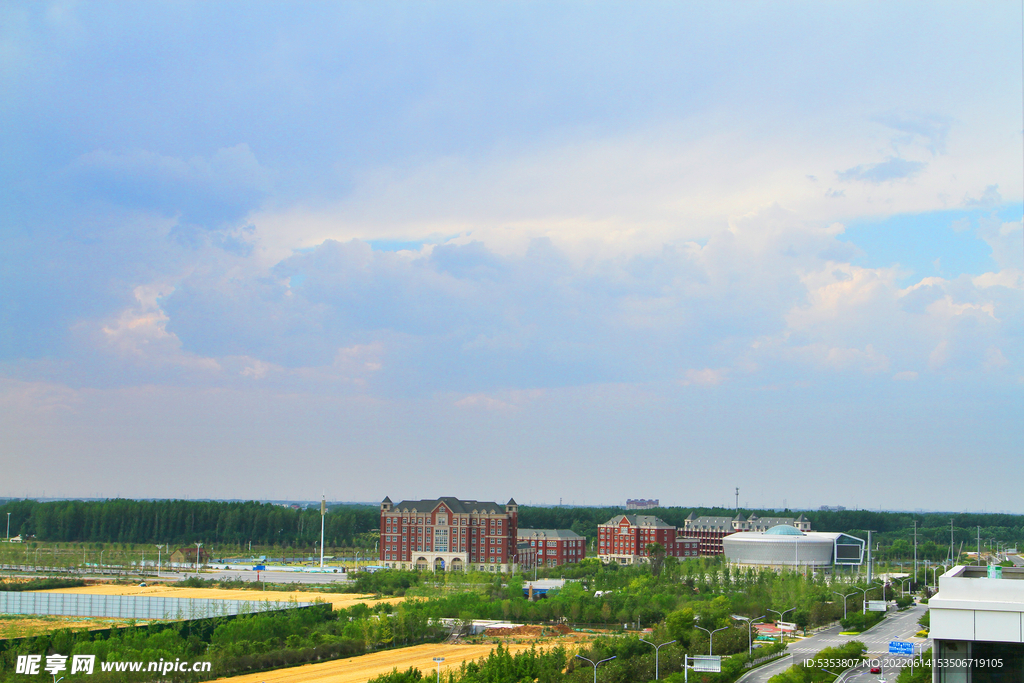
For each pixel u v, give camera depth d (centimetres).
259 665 14925
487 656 16162
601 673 13312
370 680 12650
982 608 5878
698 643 15888
